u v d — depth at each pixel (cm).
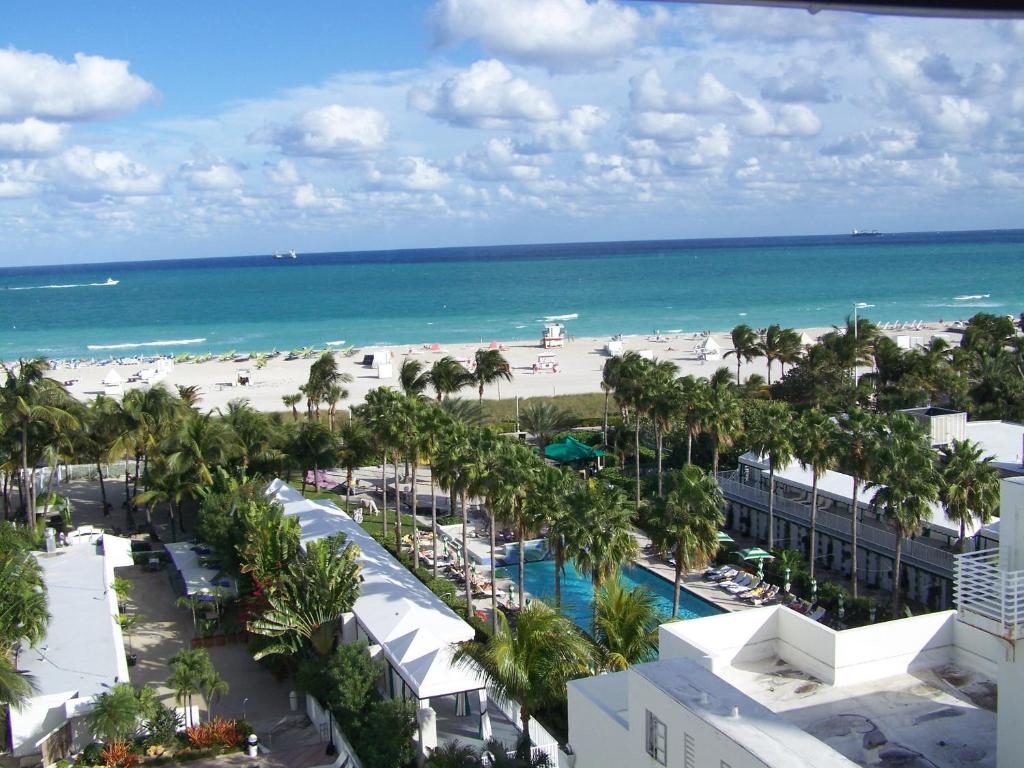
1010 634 1664
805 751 1587
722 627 2361
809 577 5366
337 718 3728
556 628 3111
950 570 5022
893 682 2231
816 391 9262
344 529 5616
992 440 6444
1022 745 1694
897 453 4675
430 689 3616
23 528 5403
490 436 4975
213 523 5347
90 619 4372
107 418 6788
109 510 7350
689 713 1753
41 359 6272
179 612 5328
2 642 3722
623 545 4256
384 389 6291
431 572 5916
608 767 2138
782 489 6556
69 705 3597
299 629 4303
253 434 7231
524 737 3156
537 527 4603
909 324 18100
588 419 9612
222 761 3622
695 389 6631
